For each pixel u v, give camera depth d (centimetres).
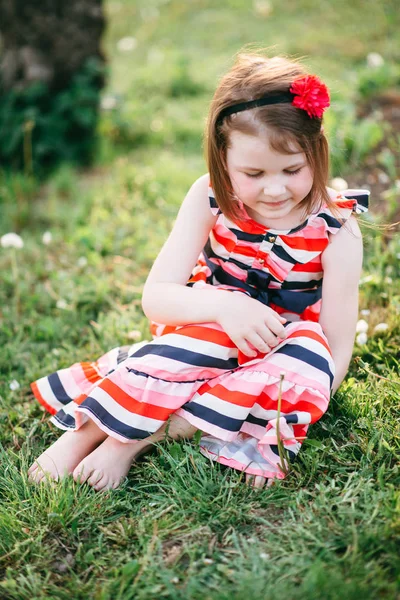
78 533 162
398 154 332
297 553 146
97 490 173
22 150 393
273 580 140
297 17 598
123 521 162
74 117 399
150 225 317
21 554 157
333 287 180
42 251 313
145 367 173
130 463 178
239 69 165
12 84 399
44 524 165
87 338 245
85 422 181
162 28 624
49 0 388
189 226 186
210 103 170
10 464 181
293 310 187
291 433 167
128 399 172
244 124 156
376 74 417
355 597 132
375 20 562
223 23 612
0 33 398
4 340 254
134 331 234
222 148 165
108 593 144
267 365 170
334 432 182
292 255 179
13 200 359
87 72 407
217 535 158
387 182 312
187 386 173
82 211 335
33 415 209
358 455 176
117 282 277
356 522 155
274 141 154
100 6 406
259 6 624
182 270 185
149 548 151
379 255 256
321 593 133
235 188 167
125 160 393
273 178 159
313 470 168
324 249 180
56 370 227
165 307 181
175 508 166
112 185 359
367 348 212
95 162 399
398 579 135
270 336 169
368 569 139
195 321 176
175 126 432
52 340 250
